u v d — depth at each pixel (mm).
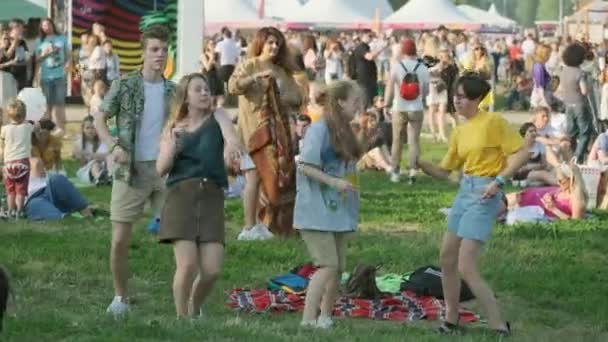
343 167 16891
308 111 28141
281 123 24875
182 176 16500
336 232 16859
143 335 15656
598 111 43781
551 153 34125
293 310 19031
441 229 27297
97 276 21359
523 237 25906
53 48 46094
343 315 18469
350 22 102062
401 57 36094
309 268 20312
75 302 19297
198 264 16578
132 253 23156
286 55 24922
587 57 43250
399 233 26703
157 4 56312
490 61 55875
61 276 21281
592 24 107375
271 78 24641
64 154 41125
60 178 28016
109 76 54812
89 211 28203
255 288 20516
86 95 55312
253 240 24672
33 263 22453
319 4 103562
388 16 105625
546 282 21438
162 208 16703
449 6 103625
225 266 22219
